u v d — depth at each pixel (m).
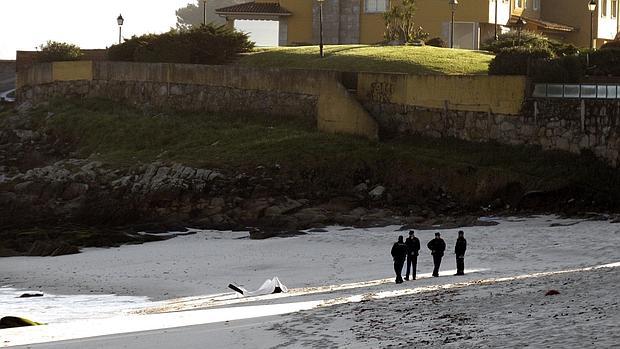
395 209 112.38
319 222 110.12
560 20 187.50
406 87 126.25
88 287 85.81
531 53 121.75
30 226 118.19
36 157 144.50
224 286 82.00
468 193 112.44
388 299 61.62
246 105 141.50
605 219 101.25
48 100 160.88
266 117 139.12
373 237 99.69
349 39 177.25
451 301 57.62
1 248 106.00
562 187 108.50
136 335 54.62
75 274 92.25
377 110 128.75
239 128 137.25
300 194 116.31
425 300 59.19
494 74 122.25
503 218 106.19
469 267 80.94
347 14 177.25
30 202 122.88
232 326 55.12
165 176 120.75
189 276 87.81
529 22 176.62
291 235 104.94
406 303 58.53
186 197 117.56
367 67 138.62
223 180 118.31
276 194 116.00
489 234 96.12
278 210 113.06
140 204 118.75
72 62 159.38
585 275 65.25
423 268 82.25
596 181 109.81
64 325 61.62
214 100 144.62
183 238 108.38
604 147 111.44
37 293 83.81
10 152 146.00
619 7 195.00
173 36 153.38
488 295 58.66
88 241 107.00
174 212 117.25
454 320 50.69
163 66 149.25
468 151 119.75
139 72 151.62
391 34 165.88
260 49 156.75
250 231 108.88
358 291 69.44
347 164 118.38
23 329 60.31
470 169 113.50
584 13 185.00
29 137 148.88
